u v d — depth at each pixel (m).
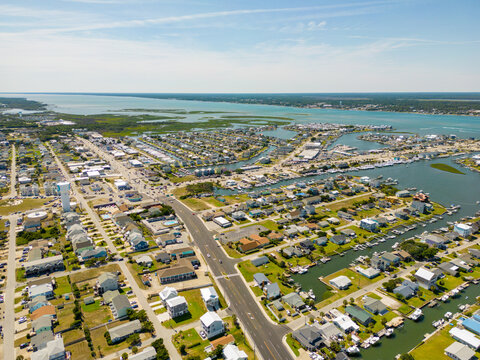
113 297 141.88
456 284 160.62
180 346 119.12
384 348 121.00
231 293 153.25
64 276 164.25
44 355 110.88
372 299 145.12
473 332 127.81
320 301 148.38
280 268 174.75
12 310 139.00
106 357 114.75
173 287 156.88
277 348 120.50
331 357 114.94
